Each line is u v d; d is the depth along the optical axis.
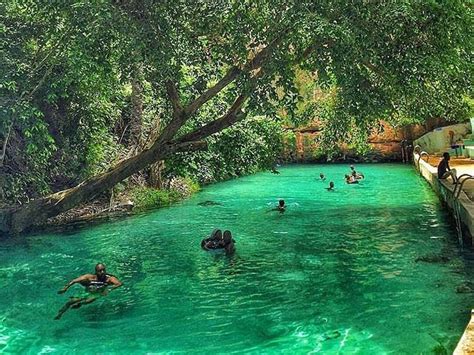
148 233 14.74
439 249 11.81
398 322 7.70
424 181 24.23
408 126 34.44
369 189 22.80
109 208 18.16
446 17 11.08
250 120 17.81
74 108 16.84
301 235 13.95
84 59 11.28
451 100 14.80
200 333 7.62
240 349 7.01
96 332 7.76
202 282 10.09
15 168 15.92
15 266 11.52
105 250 12.84
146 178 21.67
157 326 7.93
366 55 11.16
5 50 14.28
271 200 20.67
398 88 12.30
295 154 37.06
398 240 12.87
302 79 25.55
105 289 9.52
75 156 17.16
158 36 11.32
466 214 11.98
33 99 14.91
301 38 9.80
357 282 9.70
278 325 7.80
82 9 10.98
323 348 6.92
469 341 5.61
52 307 8.87
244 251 12.41
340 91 15.56
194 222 16.28
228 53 12.23
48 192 16.59
